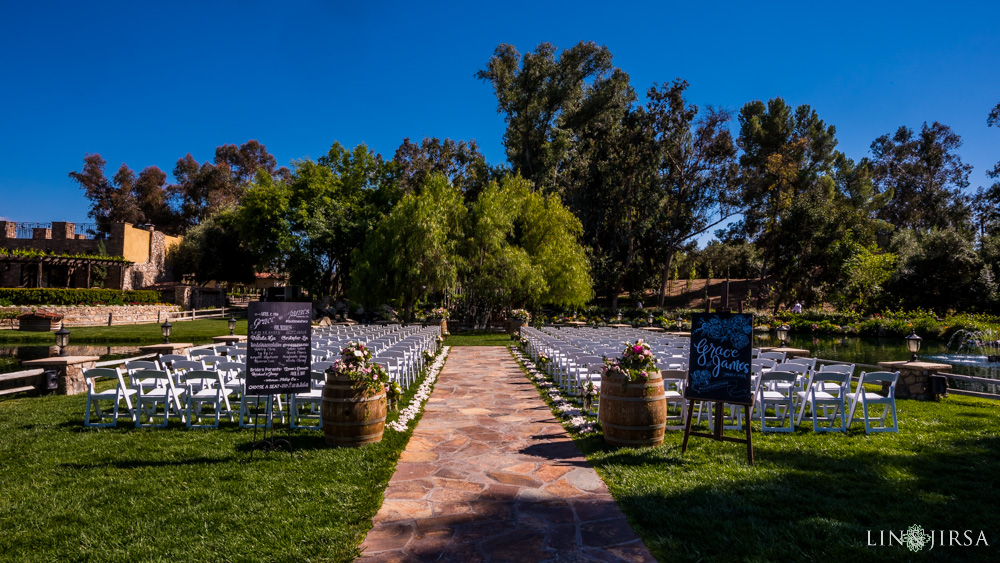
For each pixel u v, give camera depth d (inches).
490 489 181.3
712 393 217.6
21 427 268.4
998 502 163.3
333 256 1605.6
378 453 220.1
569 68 1599.4
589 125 1737.2
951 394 362.9
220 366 271.3
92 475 191.5
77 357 397.7
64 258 1339.8
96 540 140.6
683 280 2372.0
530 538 143.5
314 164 1670.8
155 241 1831.9
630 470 198.8
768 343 894.4
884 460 207.2
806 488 176.7
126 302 1322.6
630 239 1615.4
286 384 227.0
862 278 1322.6
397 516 158.6
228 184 2610.7
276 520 153.1
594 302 1910.7
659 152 1576.0
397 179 1795.0
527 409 315.0
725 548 135.3
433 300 1259.8
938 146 2236.7
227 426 270.7
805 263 1534.2
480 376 450.3
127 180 2561.5
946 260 1312.7
